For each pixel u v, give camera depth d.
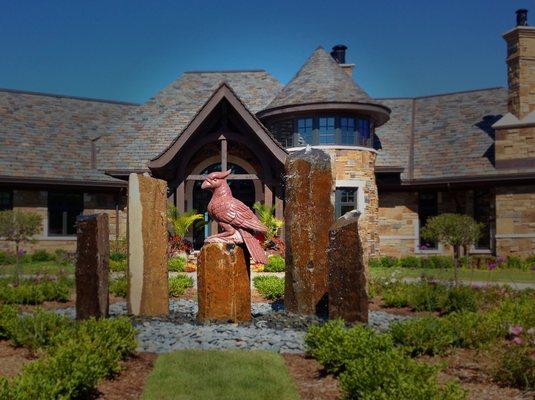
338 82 24.81
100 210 26.52
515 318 9.65
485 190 25.95
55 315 8.83
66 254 23.48
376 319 10.93
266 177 22.56
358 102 23.95
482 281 17.64
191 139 22.95
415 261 23.77
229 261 10.23
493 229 25.17
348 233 9.78
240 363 7.55
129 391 6.59
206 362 7.59
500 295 13.45
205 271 10.26
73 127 28.72
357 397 5.90
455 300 11.81
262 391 6.52
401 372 5.95
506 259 23.70
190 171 25.27
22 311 11.85
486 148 26.34
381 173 25.86
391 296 12.94
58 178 25.23
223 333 9.23
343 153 24.27
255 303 13.38
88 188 26.17
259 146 22.69
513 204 24.58
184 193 23.69
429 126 29.19
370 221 24.72
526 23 25.41
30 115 28.44
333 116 24.44
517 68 25.30
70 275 17.25
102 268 9.80
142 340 8.78
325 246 10.87
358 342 7.26
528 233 24.25
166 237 11.07
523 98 25.16
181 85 30.00
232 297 10.22
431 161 26.97
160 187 11.05
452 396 5.18
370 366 6.01
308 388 6.76
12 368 7.32
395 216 26.75
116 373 7.17
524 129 24.84
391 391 5.27
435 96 31.28
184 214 21.64
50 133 27.77
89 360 6.35
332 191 11.02
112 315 11.03
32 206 25.36
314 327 8.16
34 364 6.12
